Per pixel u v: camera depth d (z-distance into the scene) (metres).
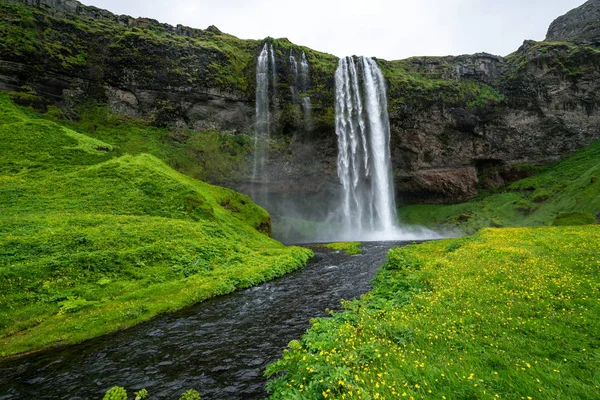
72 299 15.83
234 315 14.73
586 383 5.14
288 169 70.06
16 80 49.94
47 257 18.69
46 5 57.50
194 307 16.33
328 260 31.91
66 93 54.75
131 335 12.67
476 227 67.69
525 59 80.62
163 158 56.75
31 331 12.95
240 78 67.75
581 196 55.19
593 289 9.76
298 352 7.10
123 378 9.20
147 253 21.86
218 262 24.67
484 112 77.81
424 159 77.81
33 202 28.25
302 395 5.58
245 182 65.75
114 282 18.33
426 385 5.37
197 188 39.91
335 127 70.94
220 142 64.56
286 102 69.25
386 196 75.44
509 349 6.51
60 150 38.78
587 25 98.81
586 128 77.50
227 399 7.80
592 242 17.91
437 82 77.19
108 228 24.09
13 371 9.91
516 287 10.81
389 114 73.44
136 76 60.09
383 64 81.50
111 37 59.47
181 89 62.72
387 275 16.52
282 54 71.25
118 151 44.00
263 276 22.64
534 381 5.18
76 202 29.47
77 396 8.41
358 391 5.18
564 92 77.31
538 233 25.97
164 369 9.65
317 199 75.06
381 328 8.04
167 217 30.69
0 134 38.38
